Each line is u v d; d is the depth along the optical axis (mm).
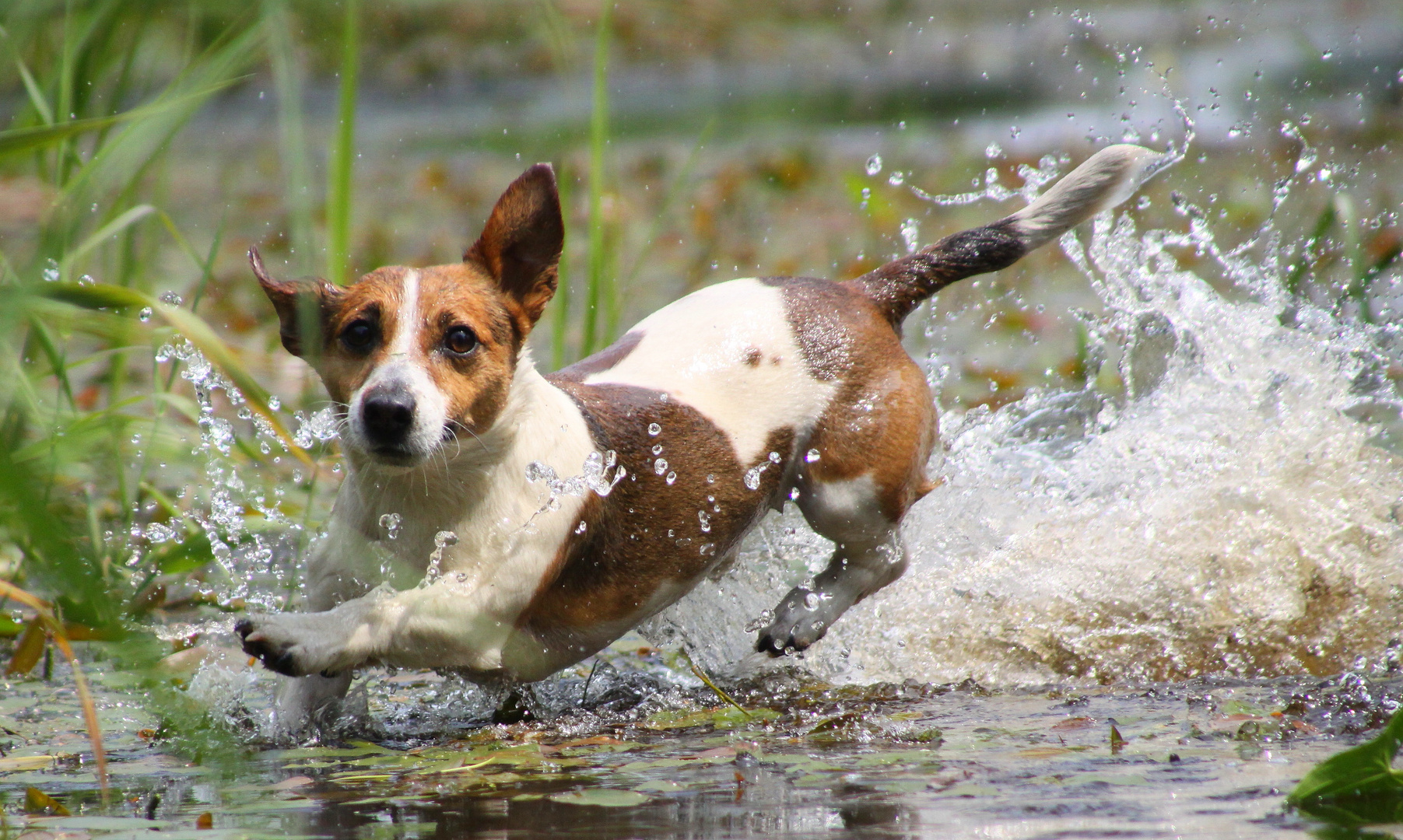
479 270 7633
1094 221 11648
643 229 24297
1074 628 8734
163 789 6059
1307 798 5344
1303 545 9172
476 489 7395
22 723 7340
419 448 6902
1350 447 10055
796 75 46562
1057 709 7422
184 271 17734
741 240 22750
